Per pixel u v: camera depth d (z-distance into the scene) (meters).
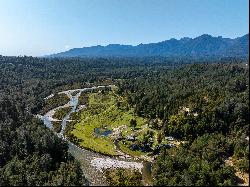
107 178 184.62
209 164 179.38
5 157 197.38
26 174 174.50
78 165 188.75
